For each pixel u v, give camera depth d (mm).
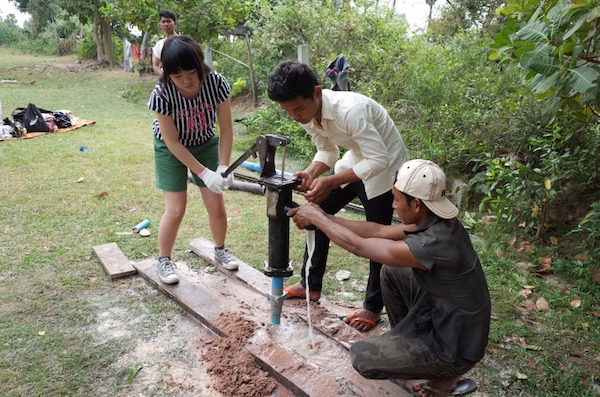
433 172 1941
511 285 3439
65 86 13867
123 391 2348
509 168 4586
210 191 3219
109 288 3285
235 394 2322
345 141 2516
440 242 1905
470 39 7598
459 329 1961
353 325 2893
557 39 2572
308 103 2279
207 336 2791
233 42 12102
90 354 2594
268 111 8180
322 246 2906
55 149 6699
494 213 4250
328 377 2301
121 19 9227
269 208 2334
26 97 11547
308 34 9250
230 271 3496
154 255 3789
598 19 2488
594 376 2521
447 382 2174
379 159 2373
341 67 5082
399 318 2494
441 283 1945
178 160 3041
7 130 7191
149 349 2664
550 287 3432
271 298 2635
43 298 3125
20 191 5039
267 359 2434
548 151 4012
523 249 4000
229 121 3088
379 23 8539
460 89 5793
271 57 10273
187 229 4309
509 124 4922
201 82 2729
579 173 4039
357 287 3459
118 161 6305
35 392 2312
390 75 6809
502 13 3098
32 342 2676
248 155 2461
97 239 4012
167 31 6336
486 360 2650
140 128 8617
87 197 4953
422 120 5648
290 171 6305
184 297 3057
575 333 2898
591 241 3787
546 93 3014
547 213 4293
